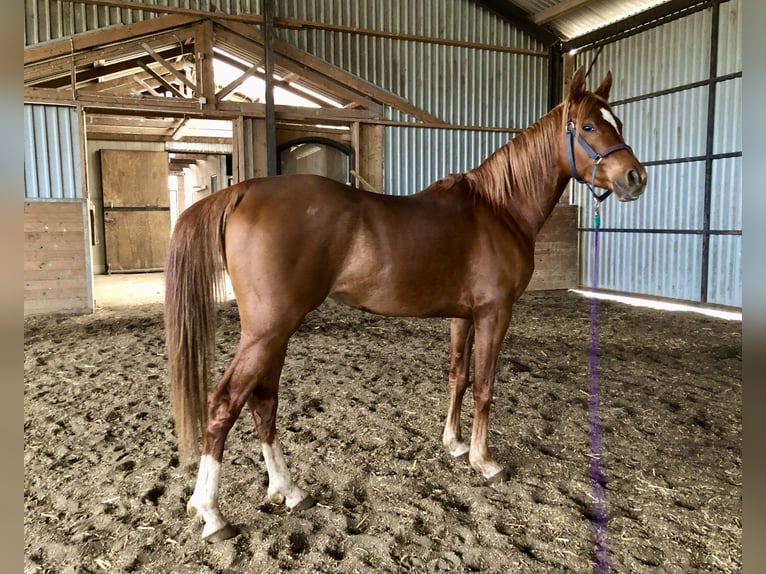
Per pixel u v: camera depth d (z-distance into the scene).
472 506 2.00
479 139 8.42
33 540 1.76
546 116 2.36
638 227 7.67
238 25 6.93
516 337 4.91
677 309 6.50
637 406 3.07
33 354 4.27
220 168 12.91
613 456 2.43
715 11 6.40
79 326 5.46
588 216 8.45
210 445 1.77
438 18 8.00
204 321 1.77
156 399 3.19
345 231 1.85
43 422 2.80
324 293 1.87
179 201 17.38
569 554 1.71
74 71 6.29
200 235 1.79
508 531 1.84
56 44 6.18
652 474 2.25
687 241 6.92
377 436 2.63
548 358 4.15
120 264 11.16
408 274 1.94
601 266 8.28
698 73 6.74
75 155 6.39
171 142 11.77
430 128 8.09
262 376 1.77
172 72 6.66
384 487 2.13
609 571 1.63
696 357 4.17
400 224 1.94
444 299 2.08
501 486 2.14
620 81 7.89
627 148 2.17
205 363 1.77
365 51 7.63
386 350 4.43
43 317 6.00
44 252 6.13
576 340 4.79
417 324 5.55
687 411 2.99
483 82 8.37
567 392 3.32
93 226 6.61
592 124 2.19
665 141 7.25
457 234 2.05
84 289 6.34
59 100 6.21
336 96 7.66
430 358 4.17
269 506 1.99
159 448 2.49
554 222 8.24
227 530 1.77
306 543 1.77
